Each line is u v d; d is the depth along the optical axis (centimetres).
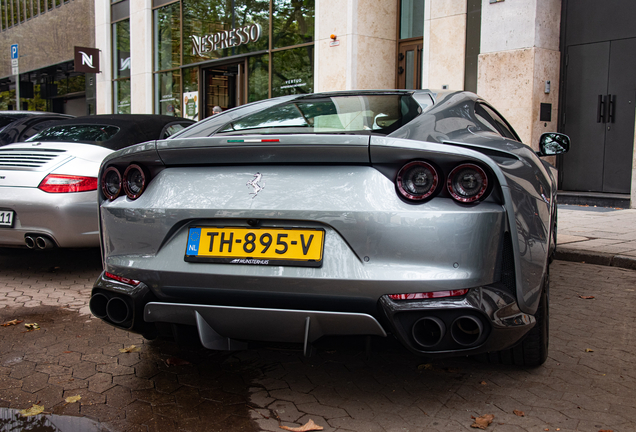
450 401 237
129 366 277
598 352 295
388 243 204
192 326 239
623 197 887
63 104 2764
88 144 465
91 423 217
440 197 205
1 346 303
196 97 1638
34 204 419
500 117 365
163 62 1755
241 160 222
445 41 1029
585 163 969
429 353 204
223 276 218
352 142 203
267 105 311
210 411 228
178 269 225
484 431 210
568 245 566
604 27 925
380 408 230
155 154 233
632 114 908
